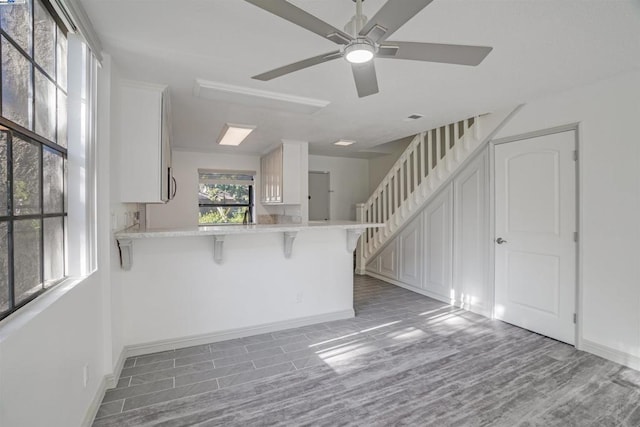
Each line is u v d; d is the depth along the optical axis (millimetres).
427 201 4461
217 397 2045
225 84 2564
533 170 3080
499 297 3443
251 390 2125
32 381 1116
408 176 4844
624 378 2268
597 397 2051
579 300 2717
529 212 3123
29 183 1277
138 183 2459
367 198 7238
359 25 1326
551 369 2396
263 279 3111
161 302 2701
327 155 6715
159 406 1948
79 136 1721
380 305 4035
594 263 2625
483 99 2986
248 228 2756
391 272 5312
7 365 960
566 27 1755
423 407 1949
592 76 2457
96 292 1906
